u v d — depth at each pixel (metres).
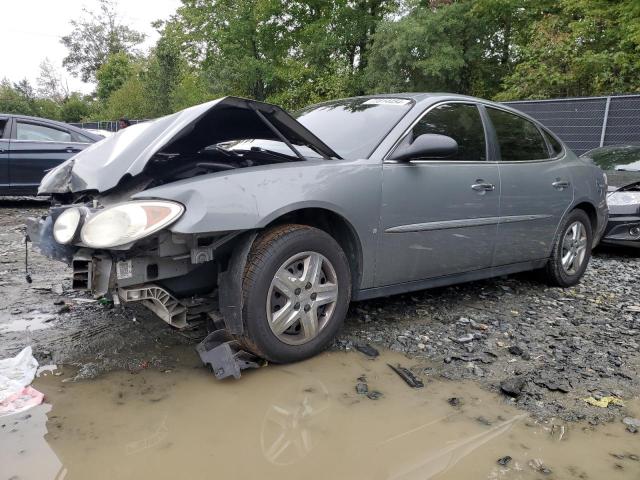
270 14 24.23
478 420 2.29
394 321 3.47
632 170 6.65
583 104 11.09
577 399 2.50
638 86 13.50
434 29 18.88
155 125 2.79
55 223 2.51
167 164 2.88
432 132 3.40
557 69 14.37
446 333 3.30
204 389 2.49
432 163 3.32
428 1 20.92
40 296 3.82
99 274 2.42
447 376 2.70
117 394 2.42
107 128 32.31
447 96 3.65
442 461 1.98
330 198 2.78
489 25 19.95
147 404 2.34
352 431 2.17
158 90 29.16
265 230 2.68
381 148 3.12
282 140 3.01
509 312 3.76
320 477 1.88
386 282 3.17
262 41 24.62
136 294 2.44
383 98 3.70
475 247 3.61
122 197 2.60
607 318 3.69
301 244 2.69
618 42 13.95
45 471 1.86
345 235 2.99
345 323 3.40
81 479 1.82
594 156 7.38
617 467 1.98
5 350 2.86
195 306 2.71
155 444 2.04
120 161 2.63
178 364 2.75
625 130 10.58
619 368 2.85
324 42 23.17
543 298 4.15
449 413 2.34
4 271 4.51
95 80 59.56
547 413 2.36
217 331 2.68
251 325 2.56
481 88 20.72
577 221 4.51
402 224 3.12
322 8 24.94
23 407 2.28
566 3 14.73
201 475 1.87
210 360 2.55
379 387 2.56
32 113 49.75
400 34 19.05
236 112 2.85
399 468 1.94
